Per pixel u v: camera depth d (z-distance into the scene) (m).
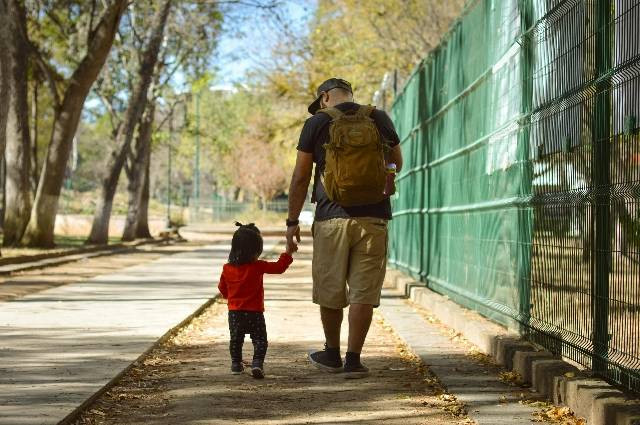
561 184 10.40
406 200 25.30
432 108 20.55
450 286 17.78
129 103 47.28
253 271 10.73
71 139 38.84
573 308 9.84
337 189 10.31
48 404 8.63
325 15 47.28
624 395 7.91
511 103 13.05
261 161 112.50
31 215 38.84
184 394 9.63
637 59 7.98
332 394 9.70
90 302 19.41
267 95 54.03
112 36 38.03
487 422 8.14
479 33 15.48
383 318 17.41
